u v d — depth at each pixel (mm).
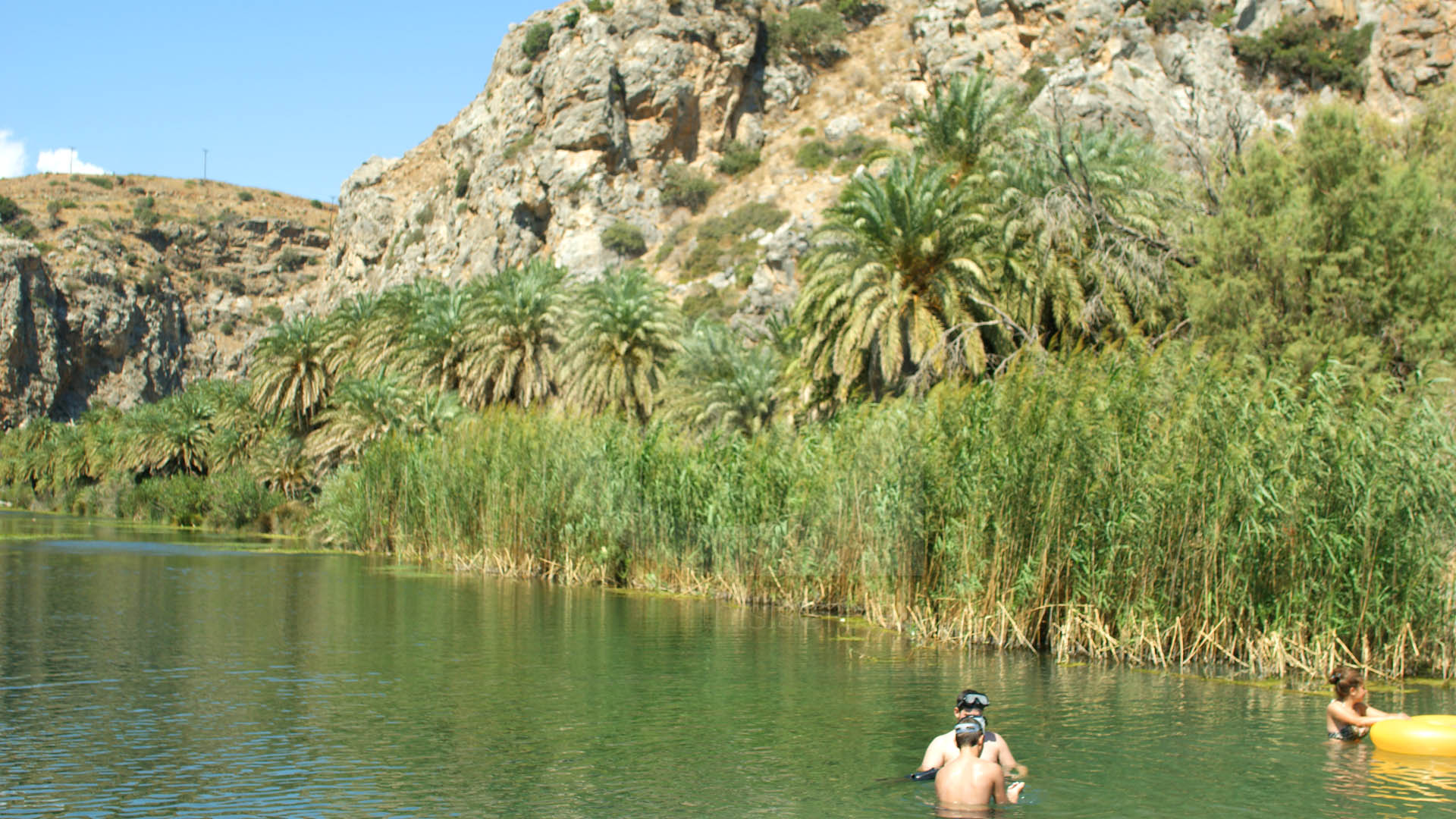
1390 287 20297
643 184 87500
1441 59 62406
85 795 8148
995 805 7910
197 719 10914
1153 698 11992
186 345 142000
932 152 33219
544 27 96750
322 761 9258
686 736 10234
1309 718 11008
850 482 18984
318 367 54000
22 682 12930
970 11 86125
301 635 17078
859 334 28125
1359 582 13102
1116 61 57781
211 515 56125
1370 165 21188
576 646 15945
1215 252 22531
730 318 68312
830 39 96688
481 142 99875
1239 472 13516
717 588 23000
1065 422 15109
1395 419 13562
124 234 151250
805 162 87312
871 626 18047
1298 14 64625
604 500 25172
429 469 33062
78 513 76125
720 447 24609
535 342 42562
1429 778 8750
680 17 92062
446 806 7934
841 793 8281
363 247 115562
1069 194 28938
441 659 14773
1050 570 15211
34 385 119375
